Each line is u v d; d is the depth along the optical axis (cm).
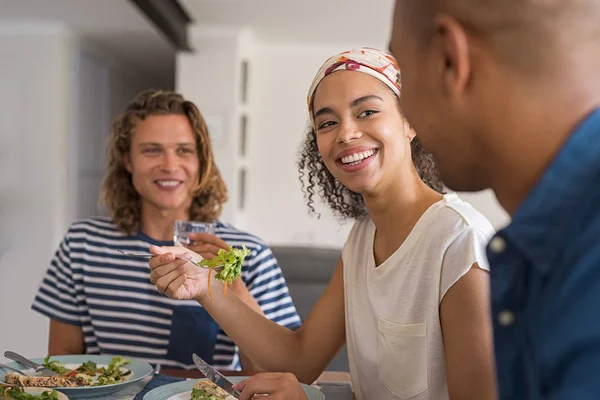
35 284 500
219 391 118
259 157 594
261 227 592
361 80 116
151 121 173
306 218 589
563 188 45
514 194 50
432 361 111
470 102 49
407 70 54
